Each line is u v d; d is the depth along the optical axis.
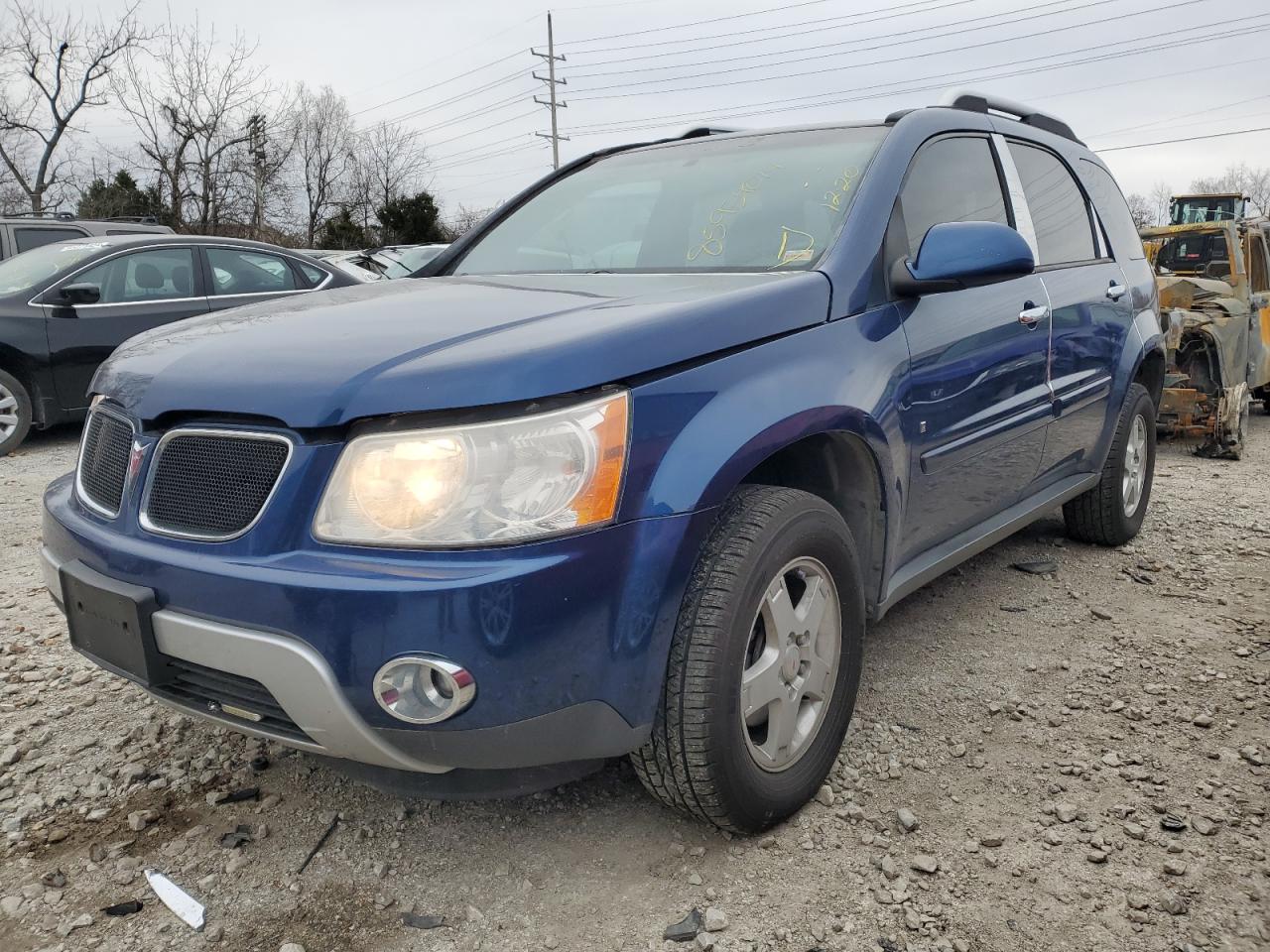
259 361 2.13
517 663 1.89
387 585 1.84
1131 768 2.71
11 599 4.09
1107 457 4.38
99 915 2.14
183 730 2.95
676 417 2.09
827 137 3.24
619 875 2.27
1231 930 2.07
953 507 3.14
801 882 2.24
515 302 2.48
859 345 2.58
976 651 3.50
